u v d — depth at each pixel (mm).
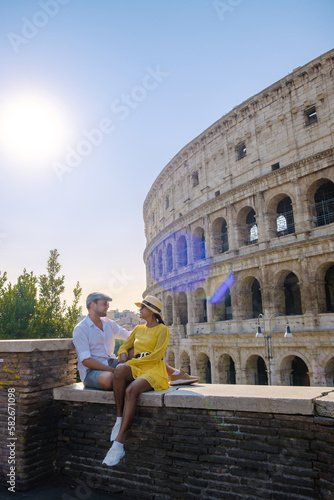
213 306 50688
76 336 9883
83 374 9828
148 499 8148
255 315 50531
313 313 37906
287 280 47594
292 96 43562
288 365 40688
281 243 42406
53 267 51812
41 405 9695
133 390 8375
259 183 45062
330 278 43375
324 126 40125
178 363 57906
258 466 7348
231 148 51094
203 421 8016
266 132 46188
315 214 41312
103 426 9219
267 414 7461
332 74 39875
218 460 7695
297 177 41344
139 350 9430
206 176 55250
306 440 7066
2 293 45344
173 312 60594
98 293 10414
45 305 48031
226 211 50281
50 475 9625
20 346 9555
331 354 36156
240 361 44938
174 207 64438
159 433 8391
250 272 45125
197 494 7742
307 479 6906
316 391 8000
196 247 56500
